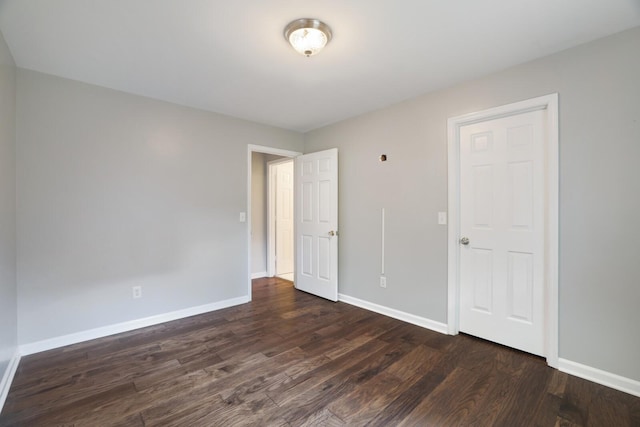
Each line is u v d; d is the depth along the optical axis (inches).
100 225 104.3
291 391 73.0
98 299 104.0
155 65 90.3
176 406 67.4
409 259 117.3
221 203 135.0
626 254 72.6
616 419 63.2
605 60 75.0
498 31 73.3
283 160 184.2
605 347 75.6
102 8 64.3
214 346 97.3
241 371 82.0
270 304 141.0
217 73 95.7
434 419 63.4
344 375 80.1
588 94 77.5
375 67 91.7
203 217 129.4
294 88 107.5
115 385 75.4
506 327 95.2
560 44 78.7
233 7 64.6
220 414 64.9
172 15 67.1
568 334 81.0
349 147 140.9
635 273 71.6
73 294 99.0
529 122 89.4
